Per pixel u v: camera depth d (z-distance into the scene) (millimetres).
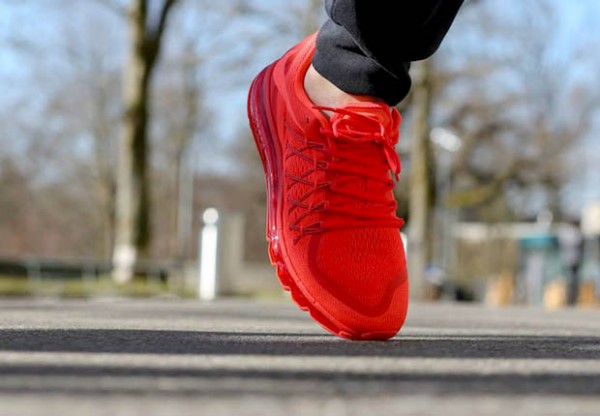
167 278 14023
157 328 2160
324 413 890
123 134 15039
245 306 5426
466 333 2367
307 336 1960
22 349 1427
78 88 32375
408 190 26875
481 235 32719
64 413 861
